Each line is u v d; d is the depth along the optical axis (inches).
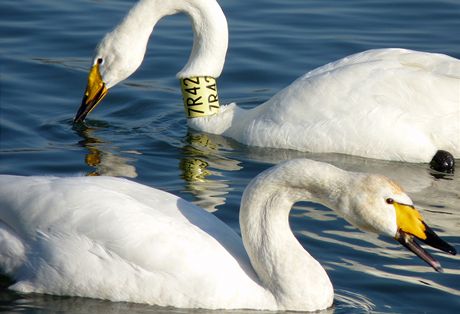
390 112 611.2
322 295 436.5
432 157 613.9
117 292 433.4
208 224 450.6
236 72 754.2
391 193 425.1
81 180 454.3
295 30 821.2
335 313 434.9
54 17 837.8
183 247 433.4
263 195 435.5
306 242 499.2
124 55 674.8
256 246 437.7
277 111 635.5
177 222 440.8
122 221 435.2
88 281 434.3
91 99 680.4
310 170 429.7
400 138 609.9
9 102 697.0
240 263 442.3
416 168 607.8
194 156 622.2
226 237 450.0
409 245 424.5
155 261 430.9
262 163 610.9
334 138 617.9
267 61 768.9
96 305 432.8
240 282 435.2
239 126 654.5
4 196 449.4
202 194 555.8
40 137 648.4
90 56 775.7
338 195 429.4
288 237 439.2
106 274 433.4
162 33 818.2
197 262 432.1
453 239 505.4
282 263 436.1
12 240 443.8
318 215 531.5
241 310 434.0
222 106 677.3
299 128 625.0
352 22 837.2
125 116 697.0
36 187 449.1
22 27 818.2
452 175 600.1
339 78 623.5
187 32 821.9
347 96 617.9
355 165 609.0
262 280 440.5
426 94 612.4
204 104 671.8
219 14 676.7
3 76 735.1
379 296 450.0
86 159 612.1
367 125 612.4
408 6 872.3
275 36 808.9
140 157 618.2
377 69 621.9
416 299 447.2
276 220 437.4
